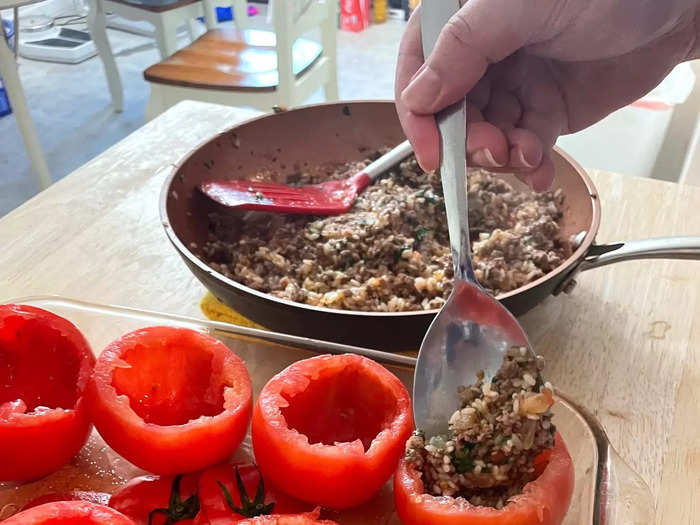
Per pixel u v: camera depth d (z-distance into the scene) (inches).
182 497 19.0
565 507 17.0
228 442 19.1
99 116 94.4
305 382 19.5
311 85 67.9
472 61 23.1
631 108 51.4
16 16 91.4
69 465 20.1
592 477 17.5
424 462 18.0
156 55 111.1
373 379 20.0
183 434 18.4
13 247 32.1
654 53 28.9
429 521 16.5
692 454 22.3
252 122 33.7
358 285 28.1
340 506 18.5
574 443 18.6
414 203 31.2
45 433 18.6
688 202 35.3
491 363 19.6
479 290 20.3
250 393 20.0
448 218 21.4
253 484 19.2
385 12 117.9
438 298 26.6
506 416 17.5
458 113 23.6
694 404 24.1
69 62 108.9
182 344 21.2
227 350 21.1
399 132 35.4
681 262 31.2
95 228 33.6
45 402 22.1
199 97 64.5
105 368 19.8
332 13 69.4
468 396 18.8
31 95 99.8
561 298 29.0
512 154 28.3
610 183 36.8
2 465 18.8
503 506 16.7
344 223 30.8
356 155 35.9
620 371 25.5
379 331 22.6
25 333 21.7
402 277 28.0
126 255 31.8
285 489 18.4
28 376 22.5
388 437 18.3
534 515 16.2
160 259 31.6
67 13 115.3
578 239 28.0
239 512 18.4
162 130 42.3
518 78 29.5
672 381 25.1
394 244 29.4
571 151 55.5
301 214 31.8
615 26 25.2
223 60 67.6
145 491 19.1
